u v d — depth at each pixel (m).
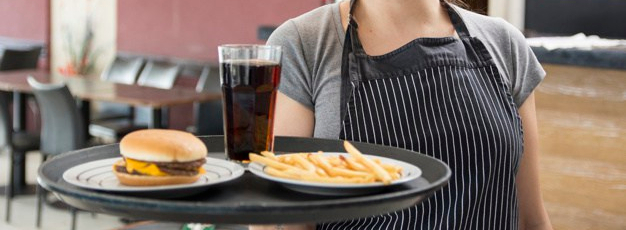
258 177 1.02
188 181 0.95
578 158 2.66
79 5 7.54
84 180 0.95
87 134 5.86
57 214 5.46
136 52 7.21
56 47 7.74
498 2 4.74
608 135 2.59
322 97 1.25
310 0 6.20
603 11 4.38
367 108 1.23
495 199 1.27
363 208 0.82
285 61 1.27
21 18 7.91
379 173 0.94
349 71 1.24
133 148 0.96
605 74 2.57
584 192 2.65
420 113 1.23
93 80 6.27
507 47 1.36
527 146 1.37
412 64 1.25
